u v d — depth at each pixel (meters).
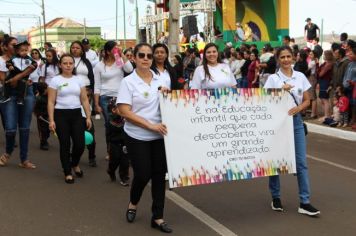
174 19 14.59
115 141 7.10
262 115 5.55
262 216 5.74
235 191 6.81
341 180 7.46
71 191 6.82
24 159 8.19
